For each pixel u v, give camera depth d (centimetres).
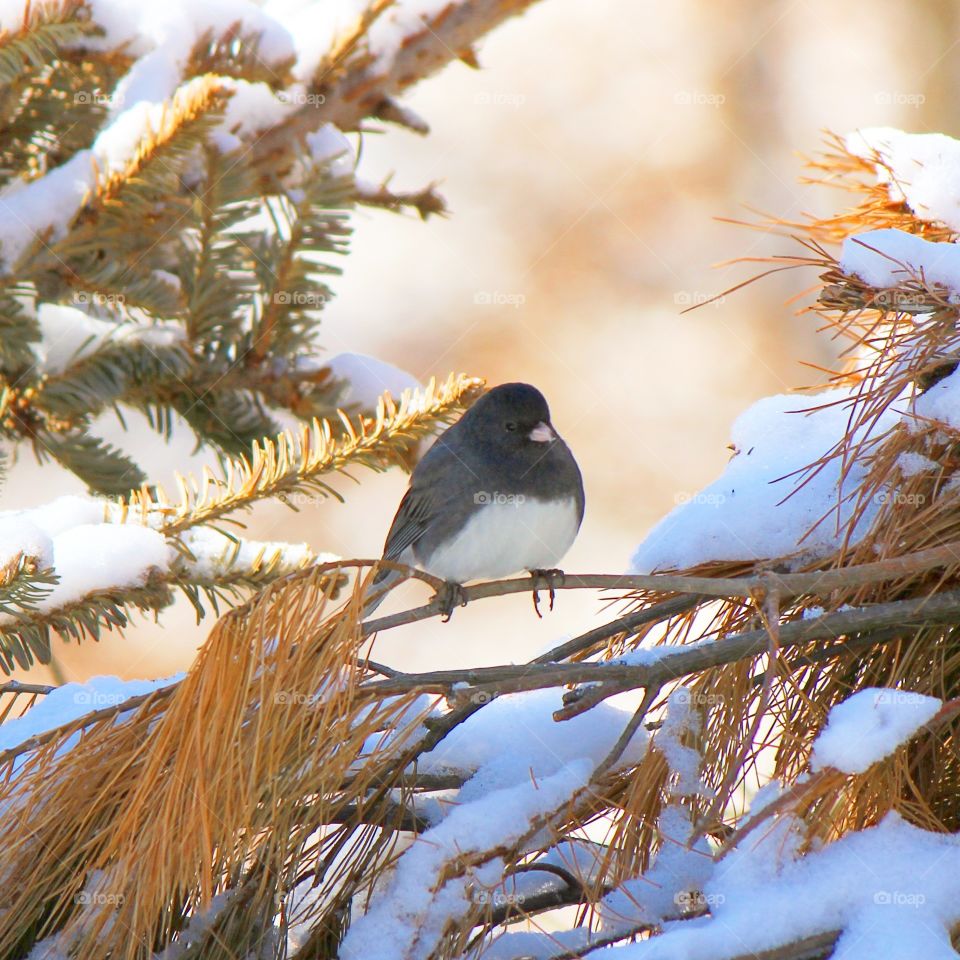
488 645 1064
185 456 817
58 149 786
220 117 783
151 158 782
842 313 782
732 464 784
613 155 1348
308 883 776
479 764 779
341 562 776
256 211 786
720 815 773
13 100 786
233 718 773
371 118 790
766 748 778
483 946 774
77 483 828
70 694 781
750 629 779
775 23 1384
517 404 792
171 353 787
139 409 789
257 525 1077
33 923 774
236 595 784
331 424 789
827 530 779
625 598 781
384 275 1278
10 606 780
